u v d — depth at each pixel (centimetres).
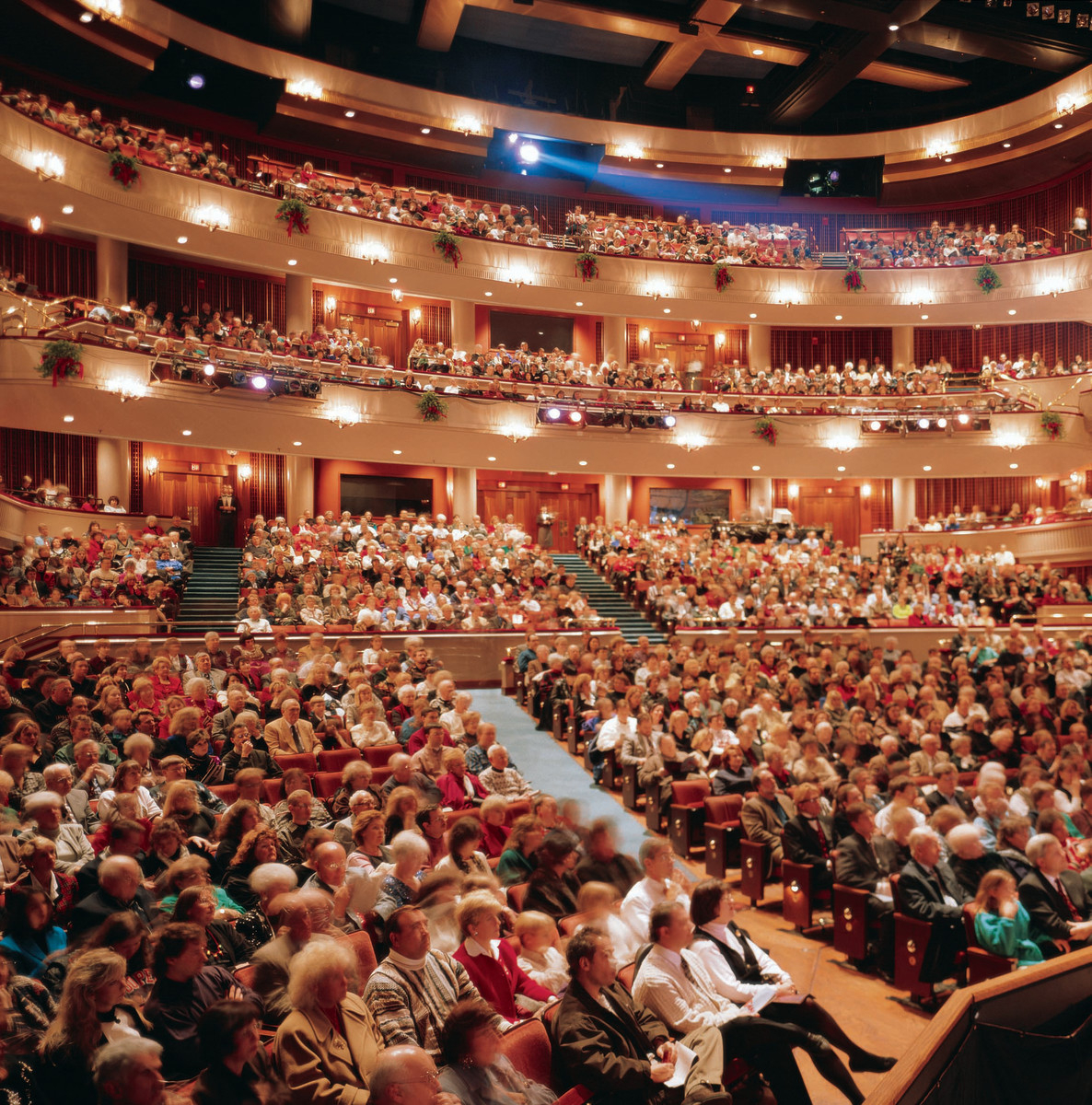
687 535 2455
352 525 2072
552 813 702
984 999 417
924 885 666
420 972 436
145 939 477
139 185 2073
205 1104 345
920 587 2130
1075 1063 445
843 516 2964
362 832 605
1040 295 2755
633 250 2784
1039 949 606
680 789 970
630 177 3069
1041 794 803
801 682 1332
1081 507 2434
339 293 2695
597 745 1162
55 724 904
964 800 852
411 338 2784
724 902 539
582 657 1418
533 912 520
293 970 395
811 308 2870
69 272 2266
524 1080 390
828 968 720
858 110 3112
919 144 2972
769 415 2670
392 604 1733
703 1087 424
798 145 3030
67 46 2166
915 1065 361
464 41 2858
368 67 2733
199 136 2561
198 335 2186
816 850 801
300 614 1652
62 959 459
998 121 2825
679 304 2808
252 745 888
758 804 859
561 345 2925
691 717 1162
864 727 1073
